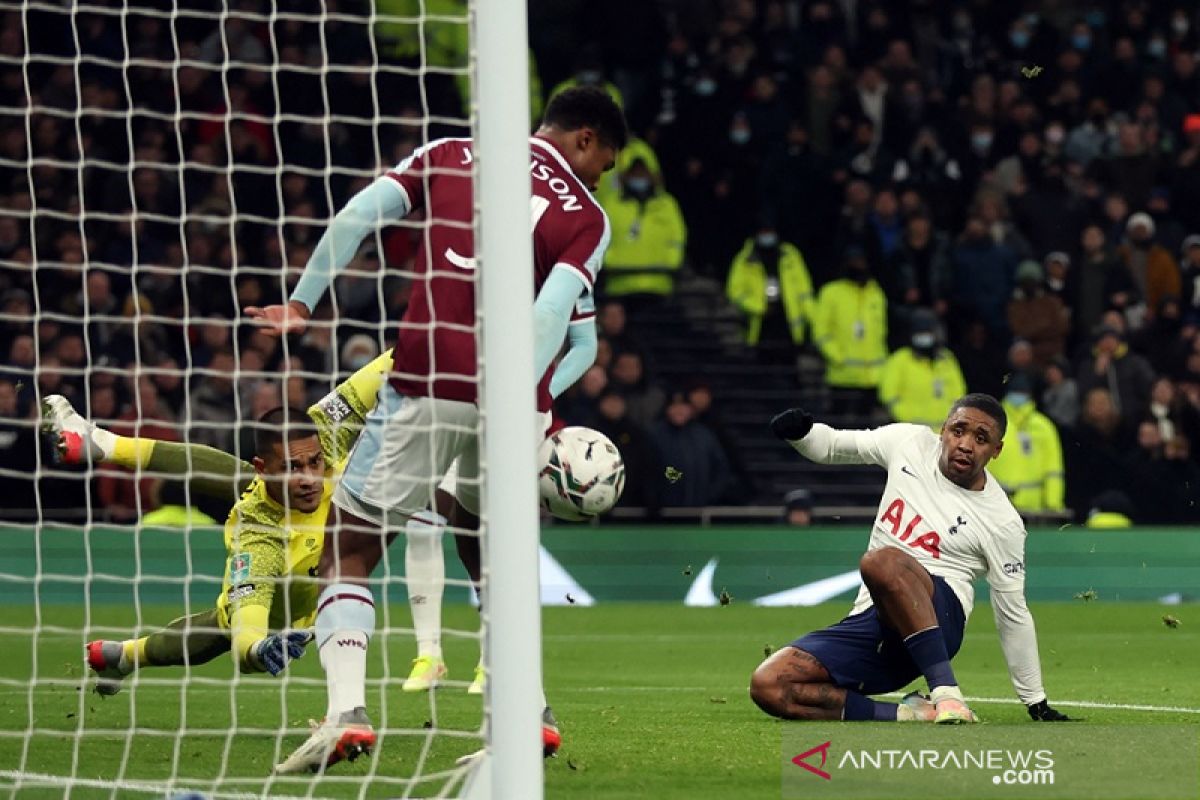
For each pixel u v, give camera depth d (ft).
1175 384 109.60
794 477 115.96
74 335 98.07
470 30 30.22
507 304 29.68
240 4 112.88
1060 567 96.07
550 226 34.14
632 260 115.44
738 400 118.32
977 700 50.19
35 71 108.17
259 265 104.32
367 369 40.52
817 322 112.27
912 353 106.83
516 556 29.25
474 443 34.65
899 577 40.11
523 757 28.99
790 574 95.09
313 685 54.19
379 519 34.22
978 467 41.09
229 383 94.12
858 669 41.70
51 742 38.75
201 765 35.19
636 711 46.24
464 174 33.58
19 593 88.12
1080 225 117.91
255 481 40.11
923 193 121.08
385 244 99.76
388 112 113.91
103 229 103.55
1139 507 103.65
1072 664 63.82
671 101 127.03
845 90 122.93
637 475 97.30
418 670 49.88
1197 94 130.11
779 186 118.83
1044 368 111.04
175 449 41.32
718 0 130.72
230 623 40.01
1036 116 124.77
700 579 94.53
